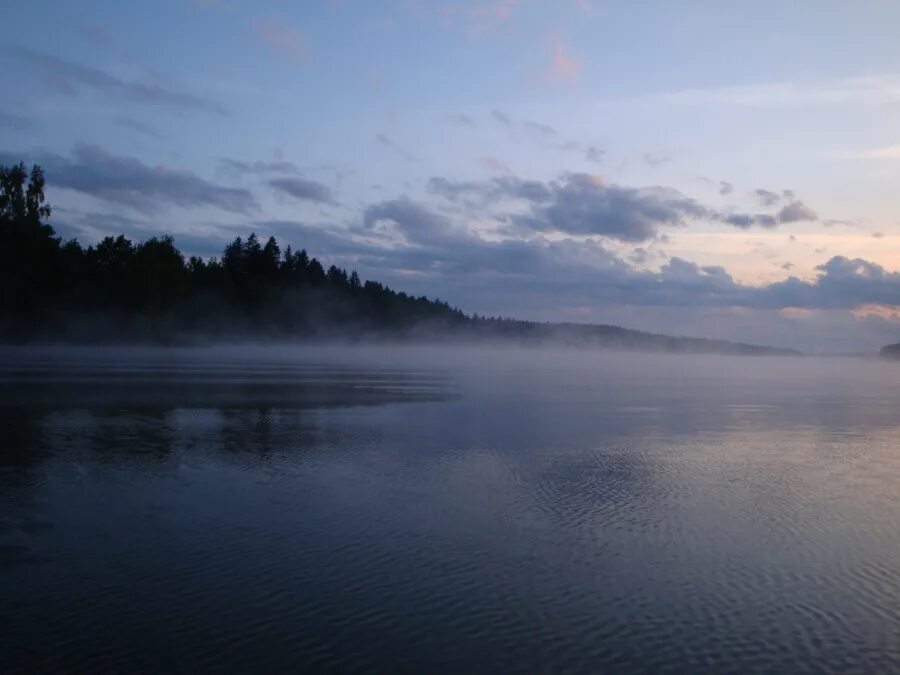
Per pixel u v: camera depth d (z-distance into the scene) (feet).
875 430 101.04
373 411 112.16
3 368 194.29
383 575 39.55
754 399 153.48
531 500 55.93
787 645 32.07
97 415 100.12
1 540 44.62
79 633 32.17
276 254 555.28
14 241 316.81
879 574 40.81
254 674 28.78
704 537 47.26
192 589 37.24
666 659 30.68
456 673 29.17
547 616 34.60
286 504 53.72
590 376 241.55
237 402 120.67
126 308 365.40
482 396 144.97
